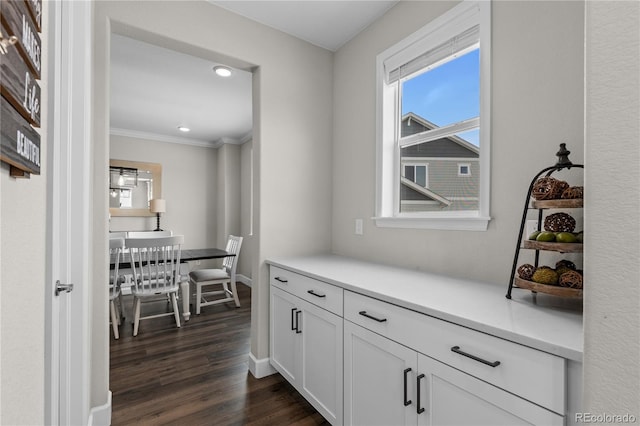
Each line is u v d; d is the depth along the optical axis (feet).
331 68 8.43
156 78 10.14
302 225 7.87
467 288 4.52
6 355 1.71
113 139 16.08
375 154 7.08
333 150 8.39
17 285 1.88
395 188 6.98
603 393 1.28
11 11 1.53
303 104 7.87
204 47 6.41
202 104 12.41
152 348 8.72
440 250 5.67
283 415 5.75
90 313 5.15
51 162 2.70
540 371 2.67
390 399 4.12
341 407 4.99
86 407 4.73
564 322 3.08
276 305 6.96
